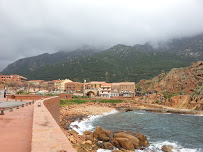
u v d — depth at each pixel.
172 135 28.66
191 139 26.41
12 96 30.67
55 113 21.86
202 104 69.06
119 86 110.56
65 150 3.11
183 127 35.56
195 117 51.41
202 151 21.16
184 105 73.94
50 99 18.27
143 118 46.56
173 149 21.23
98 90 111.75
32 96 30.03
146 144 22.56
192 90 91.25
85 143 19.25
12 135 5.80
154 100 88.31
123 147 20.20
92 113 51.22
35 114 7.96
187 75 103.81
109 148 19.64
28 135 5.88
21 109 13.34
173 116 52.62
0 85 93.94
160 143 24.05
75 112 49.03
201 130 32.78
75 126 31.19
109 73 194.62
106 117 46.28
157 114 56.72
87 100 76.44
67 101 66.31
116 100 86.62
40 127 5.07
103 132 24.39
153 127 34.91
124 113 56.44
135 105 79.12
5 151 4.20
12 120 8.66
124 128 33.19
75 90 128.50
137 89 120.25
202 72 99.00
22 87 107.00
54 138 3.92
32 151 2.99
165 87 107.88
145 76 172.75
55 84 139.12
